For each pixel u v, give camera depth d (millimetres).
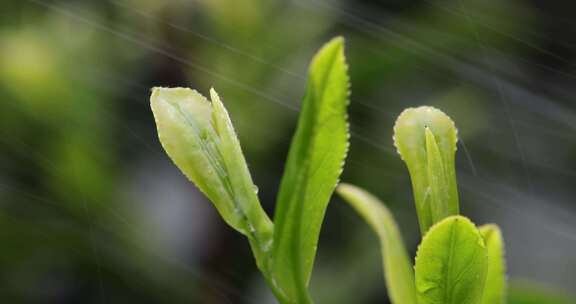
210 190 184
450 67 491
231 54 400
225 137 184
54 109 386
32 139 392
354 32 448
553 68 578
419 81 473
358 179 454
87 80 396
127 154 439
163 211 426
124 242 421
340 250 442
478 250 181
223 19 395
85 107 391
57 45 391
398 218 455
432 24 483
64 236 414
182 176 431
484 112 542
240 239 424
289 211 178
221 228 421
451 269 182
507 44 547
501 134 582
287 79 408
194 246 420
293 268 180
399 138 188
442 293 183
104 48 404
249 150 418
